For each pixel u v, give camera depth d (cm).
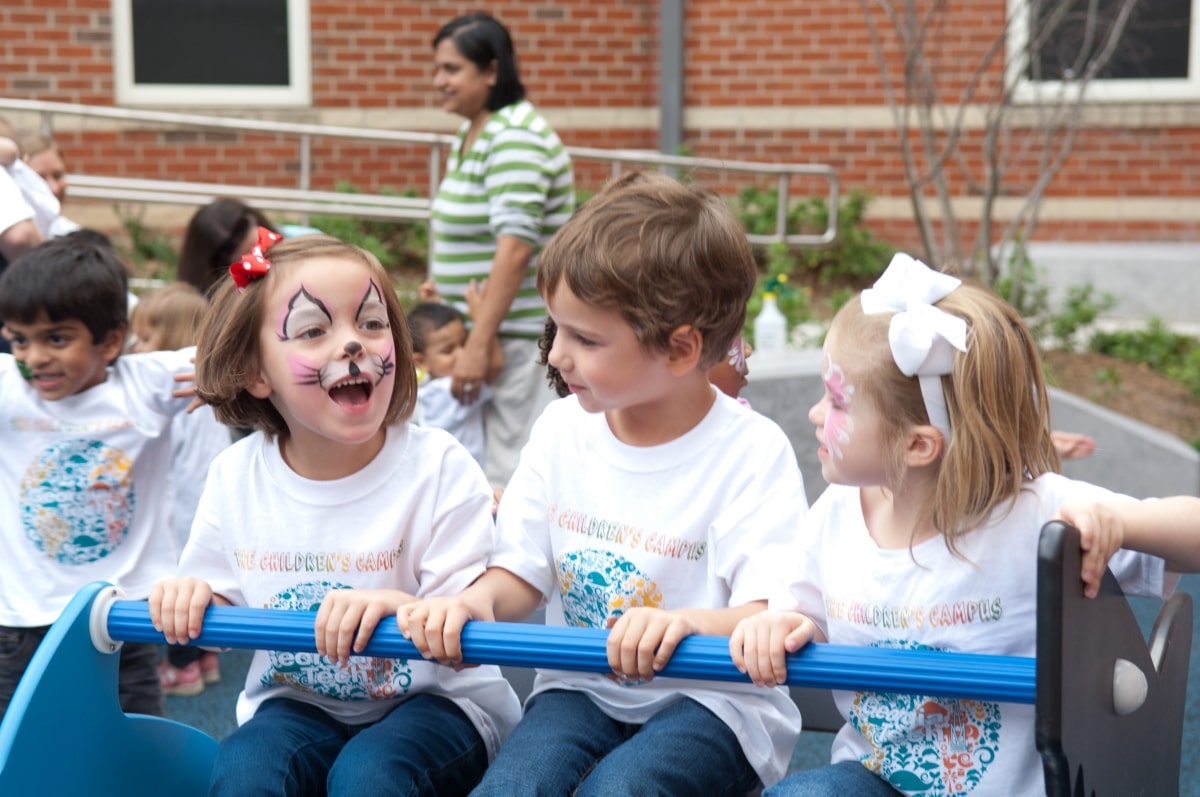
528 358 457
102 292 291
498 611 217
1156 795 198
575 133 955
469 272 461
